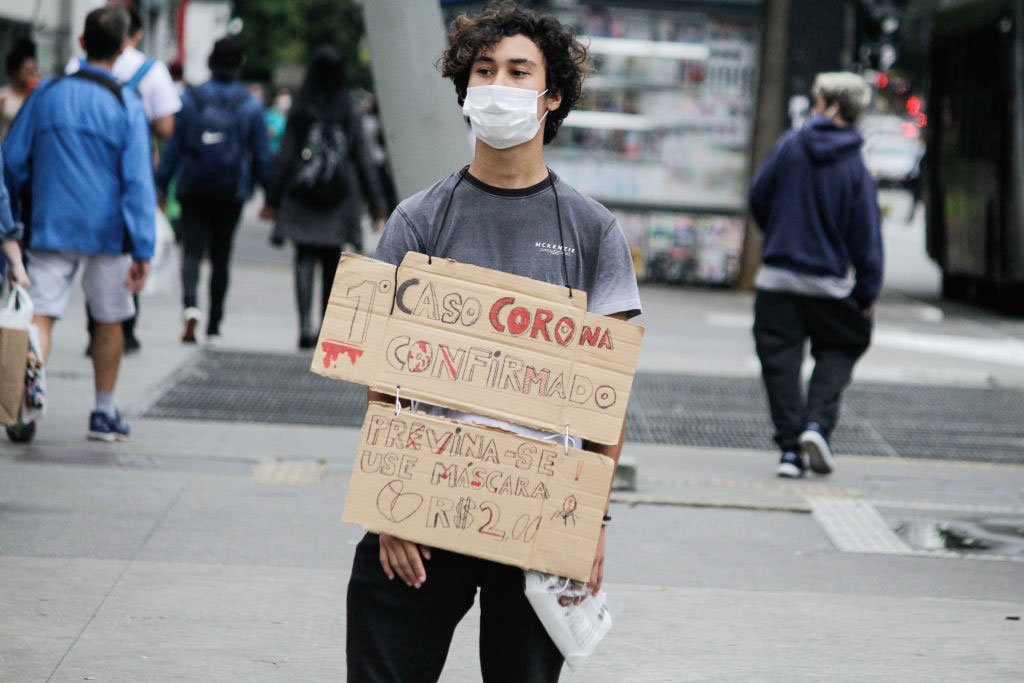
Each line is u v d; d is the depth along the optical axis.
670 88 30.52
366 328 5.62
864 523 12.20
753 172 30.41
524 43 5.67
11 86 18.39
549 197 5.77
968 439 16.12
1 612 8.77
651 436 15.73
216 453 13.34
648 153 30.67
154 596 9.24
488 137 5.61
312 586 9.65
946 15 32.66
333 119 19.27
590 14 30.23
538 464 5.57
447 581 5.71
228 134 18.84
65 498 11.44
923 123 35.19
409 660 5.70
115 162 12.52
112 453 13.02
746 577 10.45
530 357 5.62
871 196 13.65
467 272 5.62
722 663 8.54
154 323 21.34
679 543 11.32
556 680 5.82
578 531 5.57
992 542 11.72
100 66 12.73
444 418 5.63
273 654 8.33
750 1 30.09
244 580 9.70
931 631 9.28
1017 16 28.38
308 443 14.05
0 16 26.56
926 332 26.17
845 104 13.73
